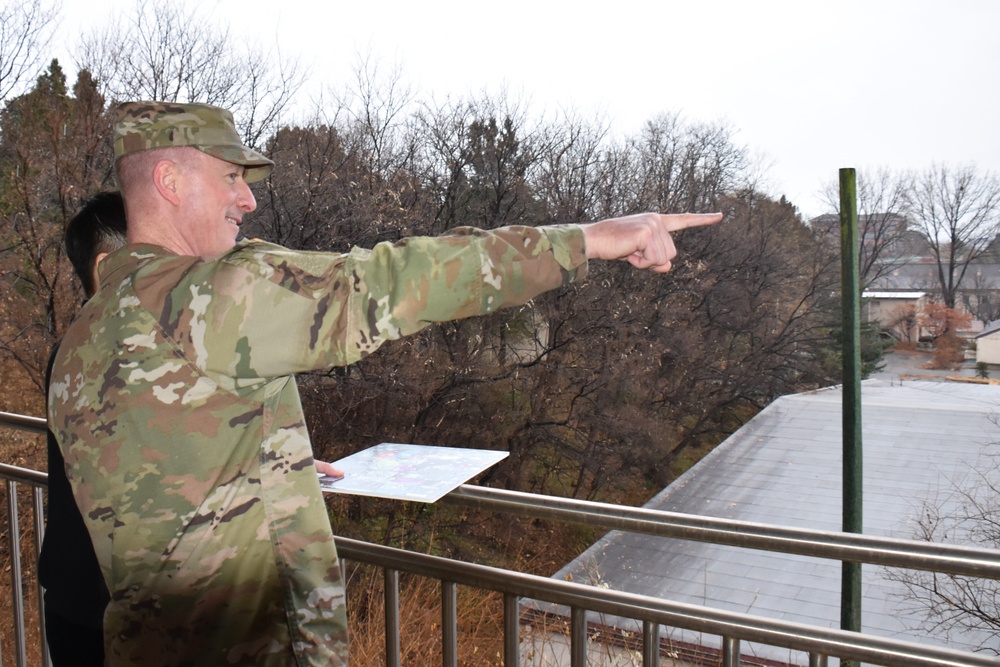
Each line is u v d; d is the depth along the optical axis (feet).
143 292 3.64
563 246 3.52
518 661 5.05
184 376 3.51
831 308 88.58
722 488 55.42
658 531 4.60
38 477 6.88
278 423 3.77
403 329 3.36
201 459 3.53
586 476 64.85
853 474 23.89
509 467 57.31
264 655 3.78
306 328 3.36
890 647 4.02
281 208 45.27
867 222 94.12
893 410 69.05
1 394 38.73
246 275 3.48
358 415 47.19
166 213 3.94
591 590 4.71
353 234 45.93
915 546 4.08
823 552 4.24
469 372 51.13
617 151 70.18
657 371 69.97
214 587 3.64
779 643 4.24
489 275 3.38
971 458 56.13
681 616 4.48
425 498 4.52
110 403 3.55
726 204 77.25
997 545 43.11
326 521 3.93
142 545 3.56
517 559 46.26
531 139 62.44
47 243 39.81
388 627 5.45
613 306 57.67
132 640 3.67
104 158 41.45
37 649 10.38
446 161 58.03
